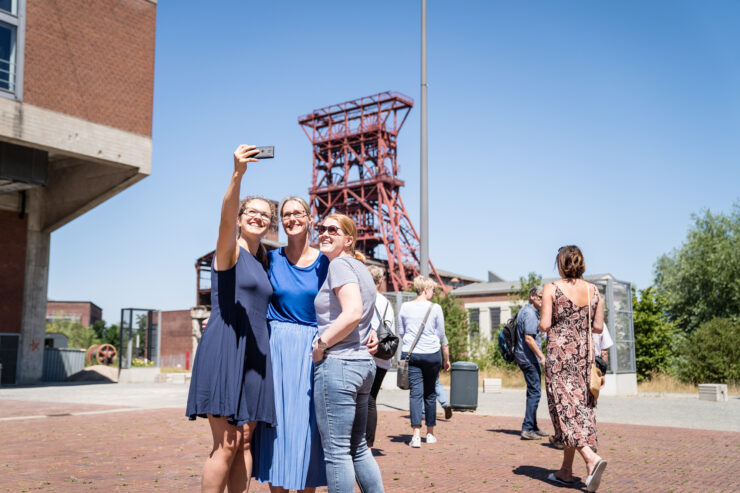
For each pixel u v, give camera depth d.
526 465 6.08
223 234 3.38
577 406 4.98
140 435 8.36
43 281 27.53
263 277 3.58
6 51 20.73
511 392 17.41
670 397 15.66
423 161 14.02
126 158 23.70
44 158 22.19
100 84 23.12
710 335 20.11
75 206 26.67
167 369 39.31
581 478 5.47
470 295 48.25
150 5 25.06
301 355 3.63
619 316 17.09
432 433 7.48
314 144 65.69
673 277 32.84
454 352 24.09
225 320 3.39
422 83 14.39
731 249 30.64
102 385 23.19
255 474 3.61
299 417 3.55
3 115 20.27
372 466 3.55
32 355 26.75
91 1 23.09
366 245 61.84
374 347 3.58
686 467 5.98
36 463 6.23
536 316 7.75
